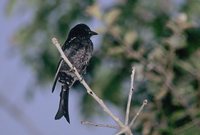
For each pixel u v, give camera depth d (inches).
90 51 587.8
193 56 612.1
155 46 633.6
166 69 593.6
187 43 610.9
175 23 602.5
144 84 615.5
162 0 682.2
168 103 593.6
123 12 685.9
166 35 646.5
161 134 566.6
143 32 668.1
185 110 574.9
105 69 681.6
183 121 578.2
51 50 682.8
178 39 598.5
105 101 680.4
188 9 671.8
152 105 588.7
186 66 604.7
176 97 579.5
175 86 602.5
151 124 573.9
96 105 683.4
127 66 670.5
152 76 593.0
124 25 681.0
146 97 614.2
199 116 569.6
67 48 582.2
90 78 684.7
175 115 574.2
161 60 594.6
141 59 603.8
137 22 679.7
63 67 551.2
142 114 577.3
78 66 580.1
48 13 684.7
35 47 680.4
